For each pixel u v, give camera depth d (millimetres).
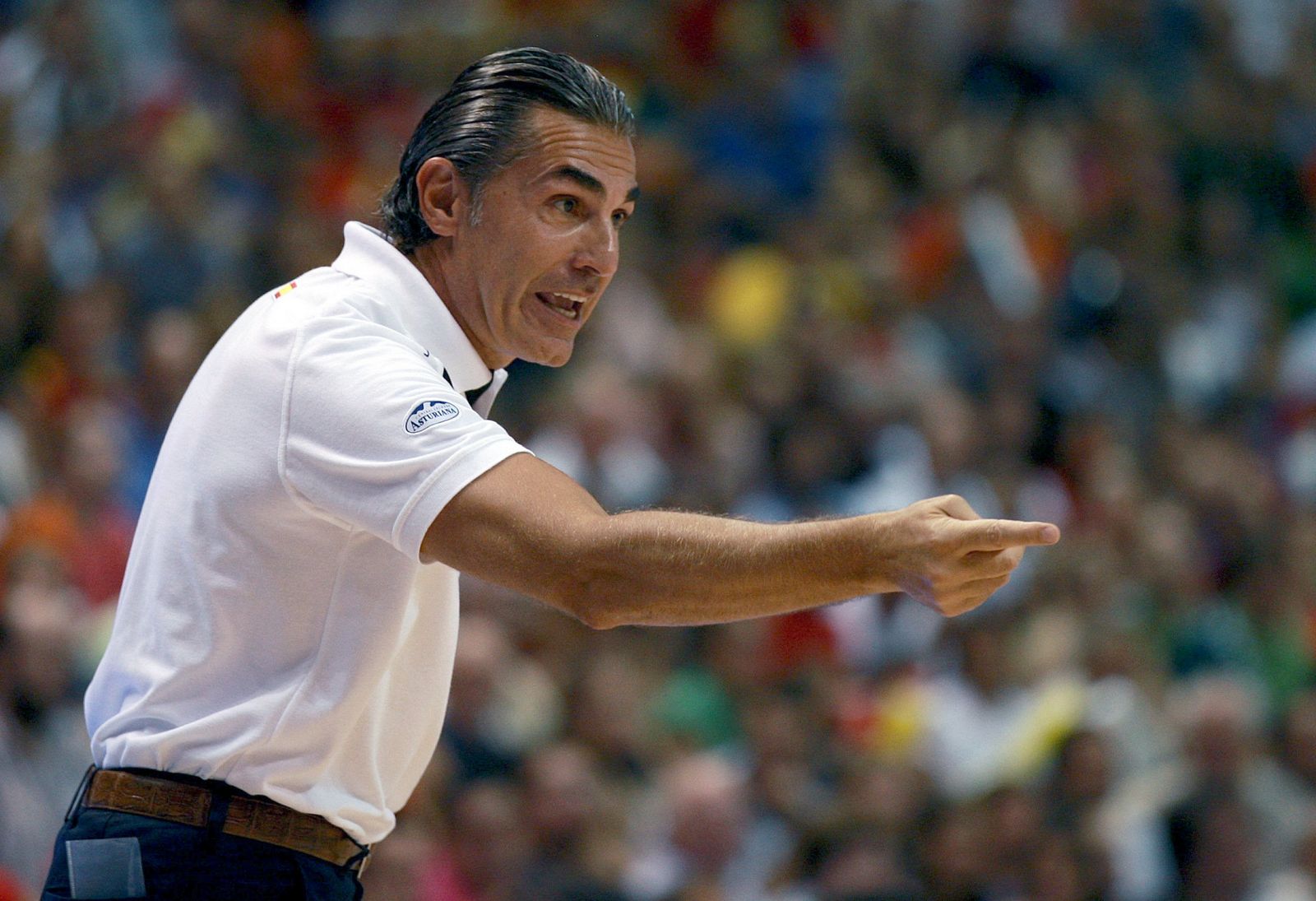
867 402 33281
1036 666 27984
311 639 9609
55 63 36062
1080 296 39750
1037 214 40500
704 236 38469
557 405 31938
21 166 34562
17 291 29891
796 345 34250
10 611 21250
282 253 33688
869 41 43531
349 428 9102
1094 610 29953
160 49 37906
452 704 23797
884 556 8234
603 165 10070
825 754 26500
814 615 28484
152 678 9641
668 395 32625
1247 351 40531
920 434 33000
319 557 9523
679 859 23781
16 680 21078
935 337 37344
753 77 41688
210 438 9609
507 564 8742
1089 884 24406
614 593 8648
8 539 25141
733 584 8461
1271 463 38219
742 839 24516
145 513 10055
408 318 9969
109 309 30422
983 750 27078
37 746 21016
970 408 35250
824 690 27484
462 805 22297
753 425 33031
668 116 40938
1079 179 42094
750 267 37438
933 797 24984
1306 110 48969
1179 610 31719
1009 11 43750
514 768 23688
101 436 27156
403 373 9227
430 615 10195
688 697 27344
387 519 8945
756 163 40500
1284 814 25812
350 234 10273
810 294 36781
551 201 10031
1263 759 26891
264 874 9656
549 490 8797
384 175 36844
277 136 37281
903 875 24047
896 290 37656
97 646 24203
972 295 38062
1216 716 25625
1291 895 25047
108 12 37156
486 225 10031
